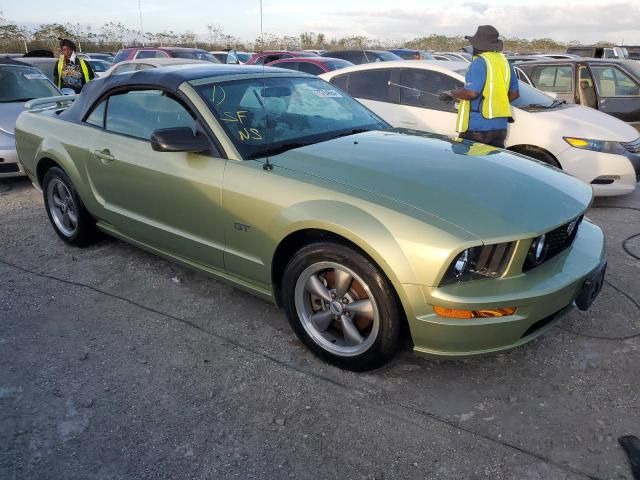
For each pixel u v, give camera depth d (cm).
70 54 934
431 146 349
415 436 254
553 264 281
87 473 234
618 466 234
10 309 369
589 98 841
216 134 335
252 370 303
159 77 375
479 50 536
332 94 423
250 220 311
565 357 312
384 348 277
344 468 236
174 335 338
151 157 364
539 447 246
